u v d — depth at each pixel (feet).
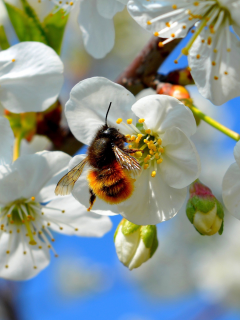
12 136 0.51
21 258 0.55
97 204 0.49
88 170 0.49
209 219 0.48
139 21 0.49
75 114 0.48
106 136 0.49
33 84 0.50
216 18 0.51
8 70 0.51
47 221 0.54
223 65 0.50
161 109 0.47
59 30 0.54
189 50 0.50
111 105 0.48
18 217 0.54
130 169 0.48
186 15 0.50
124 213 0.49
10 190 0.52
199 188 0.49
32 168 0.51
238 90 0.49
